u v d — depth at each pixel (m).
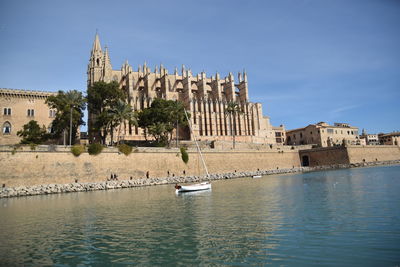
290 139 143.38
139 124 86.62
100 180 59.66
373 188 38.34
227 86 136.50
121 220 25.53
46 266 15.16
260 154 88.00
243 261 14.66
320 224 20.77
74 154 57.66
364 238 17.06
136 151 65.38
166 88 120.12
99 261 15.66
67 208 33.06
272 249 16.08
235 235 19.09
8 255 16.95
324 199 31.83
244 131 130.00
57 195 48.12
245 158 83.94
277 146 98.94
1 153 50.81
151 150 67.56
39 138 75.19
